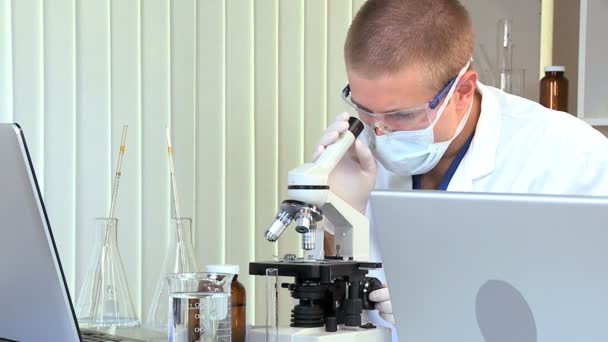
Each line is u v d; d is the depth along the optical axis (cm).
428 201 112
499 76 309
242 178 311
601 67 301
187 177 300
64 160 280
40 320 151
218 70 306
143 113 293
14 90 272
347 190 203
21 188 141
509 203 105
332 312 154
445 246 112
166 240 296
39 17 275
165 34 296
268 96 316
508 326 108
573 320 103
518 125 218
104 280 176
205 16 303
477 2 320
